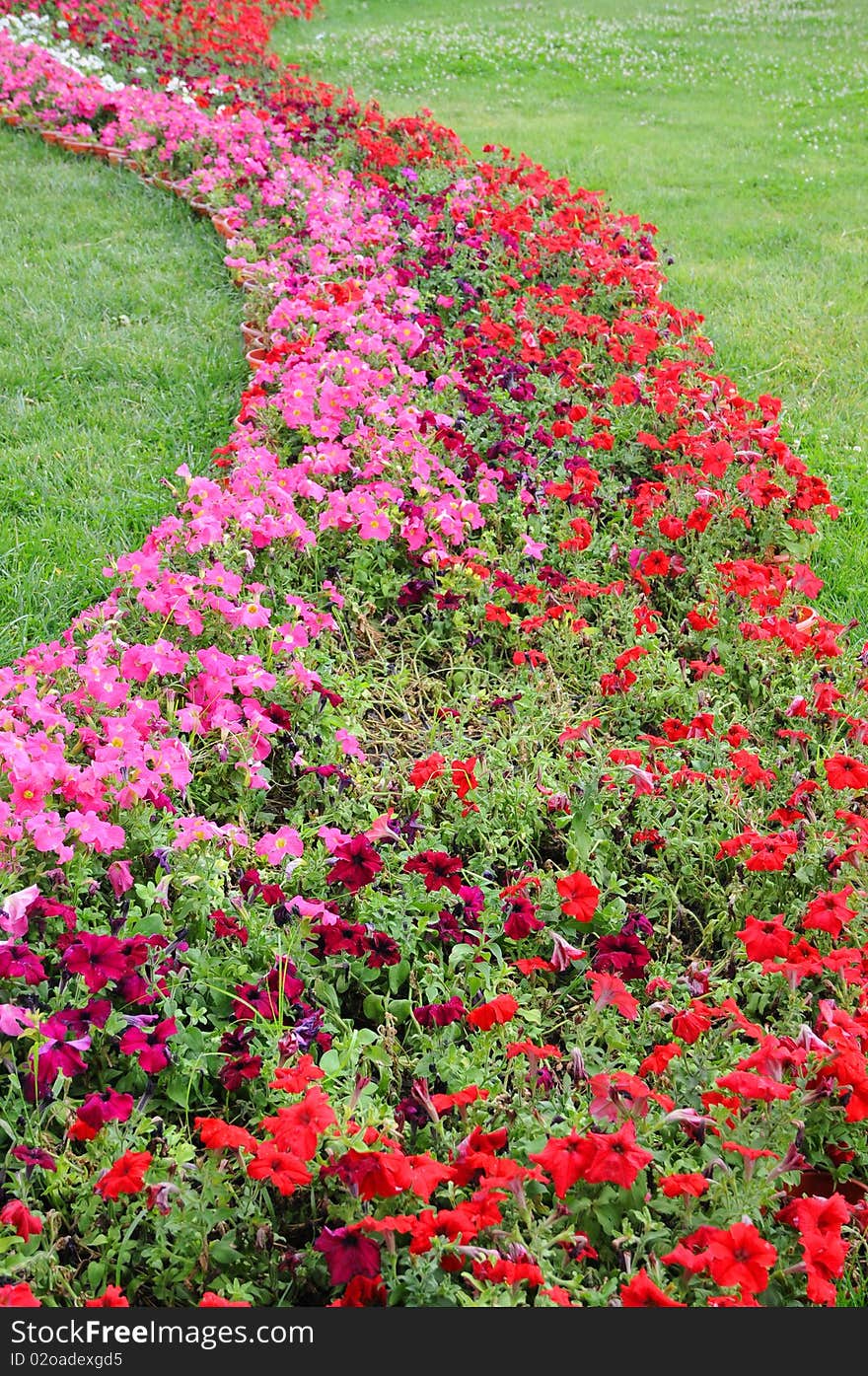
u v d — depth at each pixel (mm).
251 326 6281
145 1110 2402
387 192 7586
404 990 2932
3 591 4289
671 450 5262
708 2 17016
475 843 3352
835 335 6902
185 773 3051
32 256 7113
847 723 3775
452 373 5480
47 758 2936
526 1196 2289
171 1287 2188
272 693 3605
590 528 4516
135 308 6590
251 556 3949
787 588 4262
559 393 5453
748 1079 2277
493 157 9023
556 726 3740
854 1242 2355
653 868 3254
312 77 12742
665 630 4223
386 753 3686
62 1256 2285
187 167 8391
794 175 9898
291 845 2945
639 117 11719
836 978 2850
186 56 11273
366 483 4695
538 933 2994
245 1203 2250
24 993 2480
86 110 9078
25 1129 2348
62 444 5316
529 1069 2535
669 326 6258
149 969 2633
